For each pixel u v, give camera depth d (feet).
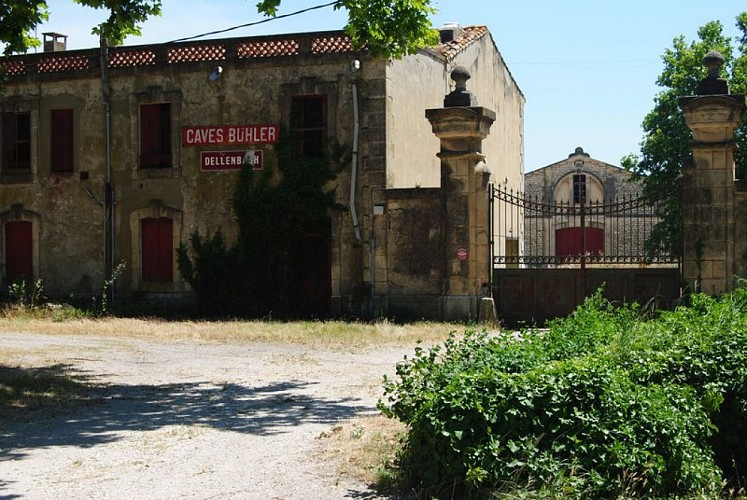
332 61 77.77
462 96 72.54
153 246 83.51
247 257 79.61
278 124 79.25
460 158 71.97
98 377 44.55
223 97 80.89
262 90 79.82
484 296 71.51
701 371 28.81
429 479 23.84
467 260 71.77
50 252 85.92
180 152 82.02
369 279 75.77
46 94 86.12
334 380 43.91
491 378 24.30
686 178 65.67
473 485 22.88
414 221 74.43
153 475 26.32
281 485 25.21
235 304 80.18
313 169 77.87
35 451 29.12
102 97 84.23
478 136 71.82
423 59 84.48
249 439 30.94
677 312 35.88
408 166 81.41
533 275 70.79
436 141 88.74
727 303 35.99
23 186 86.79
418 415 24.13
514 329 69.46
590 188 172.76
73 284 85.25
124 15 50.67
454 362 27.14
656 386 26.63
